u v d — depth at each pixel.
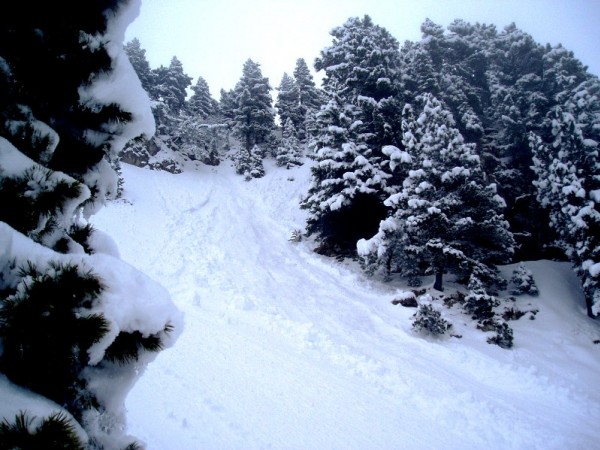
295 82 63.53
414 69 30.58
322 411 8.09
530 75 31.28
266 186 42.28
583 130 22.98
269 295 16.44
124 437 2.39
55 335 1.78
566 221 20.08
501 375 12.22
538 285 21.66
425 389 10.19
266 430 6.95
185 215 28.62
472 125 27.67
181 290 15.42
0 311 1.73
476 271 18.50
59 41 2.62
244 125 55.75
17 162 2.23
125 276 2.23
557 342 16.45
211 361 9.28
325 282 20.11
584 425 10.00
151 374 8.00
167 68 59.50
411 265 21.17
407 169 22.17
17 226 2.23
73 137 3.03
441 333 14.60
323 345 12.08
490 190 20.02
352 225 25.81
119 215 24.39
